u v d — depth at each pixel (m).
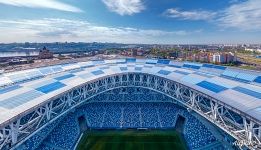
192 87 76.88
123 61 151.25
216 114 65.69
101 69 113.62
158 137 87.06
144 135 88.56
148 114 100.50
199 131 84.81
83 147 79.94
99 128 93.88
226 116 68.44
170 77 93.88
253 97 61.81
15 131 55.03
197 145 78.56
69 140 82.38
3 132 51.78
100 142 83.44
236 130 59.09
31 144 73.69
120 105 106.19
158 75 98.56
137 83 108.44
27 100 63.97
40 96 67.81
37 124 64.06
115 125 94.81
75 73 101.31
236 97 63.16
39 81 85.19
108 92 109.12
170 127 94.00
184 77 91.62
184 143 82.81
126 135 88.69
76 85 81.31
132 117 98.88
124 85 106.25
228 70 108.62
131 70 112.56
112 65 128.75
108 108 104.06
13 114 54.34
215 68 117.00
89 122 96.12
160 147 80.25
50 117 69.38
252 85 75.06
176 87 88.69
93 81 90.31
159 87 100.31
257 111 52.97
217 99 63.38
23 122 68.00
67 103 78.38
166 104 107.06
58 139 81.06
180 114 98.81
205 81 82.38
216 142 76.06
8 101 62.28
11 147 53.00
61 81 85.88
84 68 117.62
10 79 100.50
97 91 95.25
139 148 79.75
